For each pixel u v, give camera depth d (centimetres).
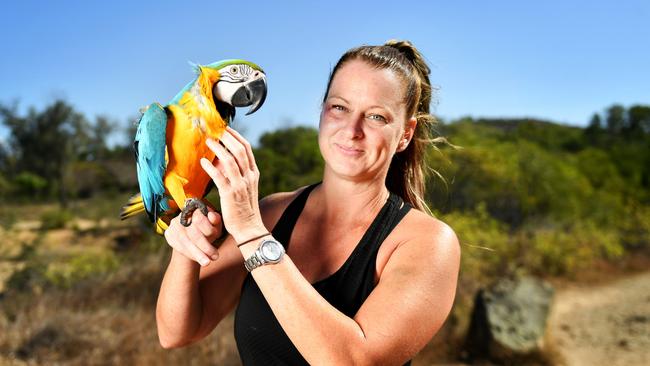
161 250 995
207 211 159
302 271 173
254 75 177
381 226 169
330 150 170
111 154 4147
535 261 1162
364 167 167
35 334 620
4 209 2664
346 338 138
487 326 703
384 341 142
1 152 3725
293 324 137
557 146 2953
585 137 3428
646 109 3891
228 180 145
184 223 158
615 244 1340
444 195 289
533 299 744
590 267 1221
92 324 653
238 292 189
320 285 166
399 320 145
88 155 4122
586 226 1399
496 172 1398
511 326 701
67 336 620
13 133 3591
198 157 158
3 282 1002
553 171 1495
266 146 1411
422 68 189
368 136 166
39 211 2881
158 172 161
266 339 165
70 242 1634
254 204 148
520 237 1244
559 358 707
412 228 167
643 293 1045
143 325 668
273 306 140
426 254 157
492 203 1432
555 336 812
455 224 1045
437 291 153
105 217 2212
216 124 159
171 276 173
